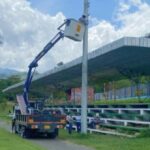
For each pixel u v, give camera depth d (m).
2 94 75.31
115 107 31.94
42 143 21.33
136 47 22.67
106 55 25.61
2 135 24.58
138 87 33.50
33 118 25.11
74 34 25.25
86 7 25.80
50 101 55.91
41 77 41.34
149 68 31.69
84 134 24.84
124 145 18.83
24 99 30.80
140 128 24.50
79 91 46.44
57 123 25.52
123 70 32.59
